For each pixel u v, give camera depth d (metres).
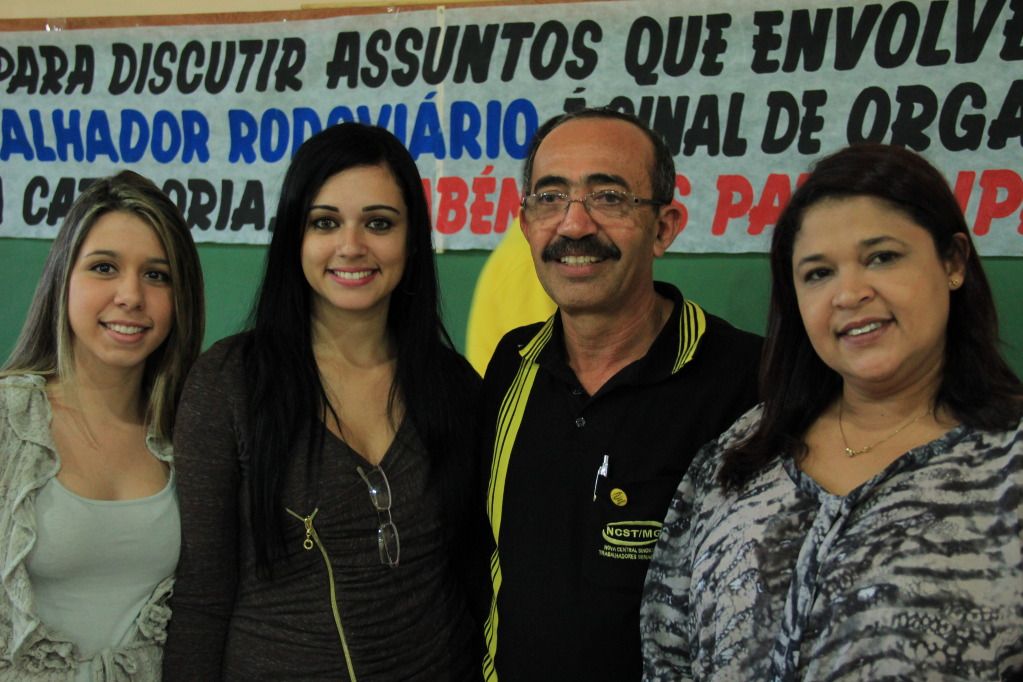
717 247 2.51
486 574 1.60
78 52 2.99
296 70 2.82
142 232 1.49
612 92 2.56
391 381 1.58
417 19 2.71
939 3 2.32
